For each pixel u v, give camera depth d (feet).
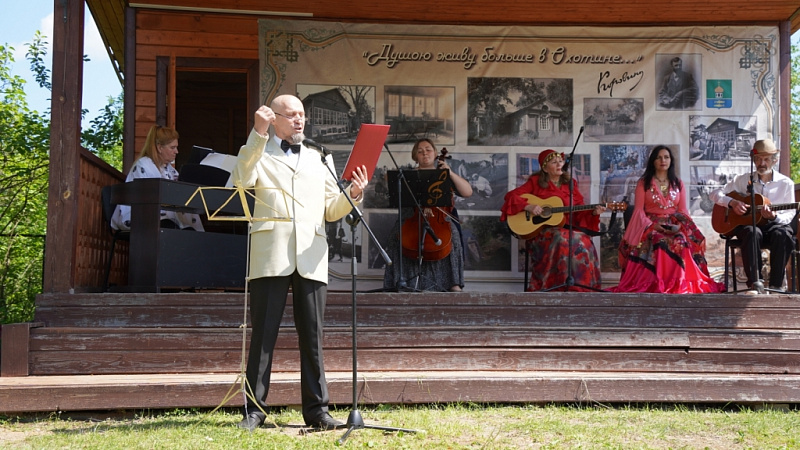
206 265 20.04
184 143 37.96
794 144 75.46
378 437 13.42
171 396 15.55
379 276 26.17
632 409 16.34
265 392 13.93
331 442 12.94
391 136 26.73
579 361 17.38
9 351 16.33
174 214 21.09
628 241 22.65
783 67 27.20
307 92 26.58
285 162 13.87
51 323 17.26
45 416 15.49
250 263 13.82
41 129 40.88
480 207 26.71
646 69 27.07
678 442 13.61
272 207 13.66
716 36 27.14
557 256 22.75
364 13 26.99
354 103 26.68
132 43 26.99
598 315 18.16
